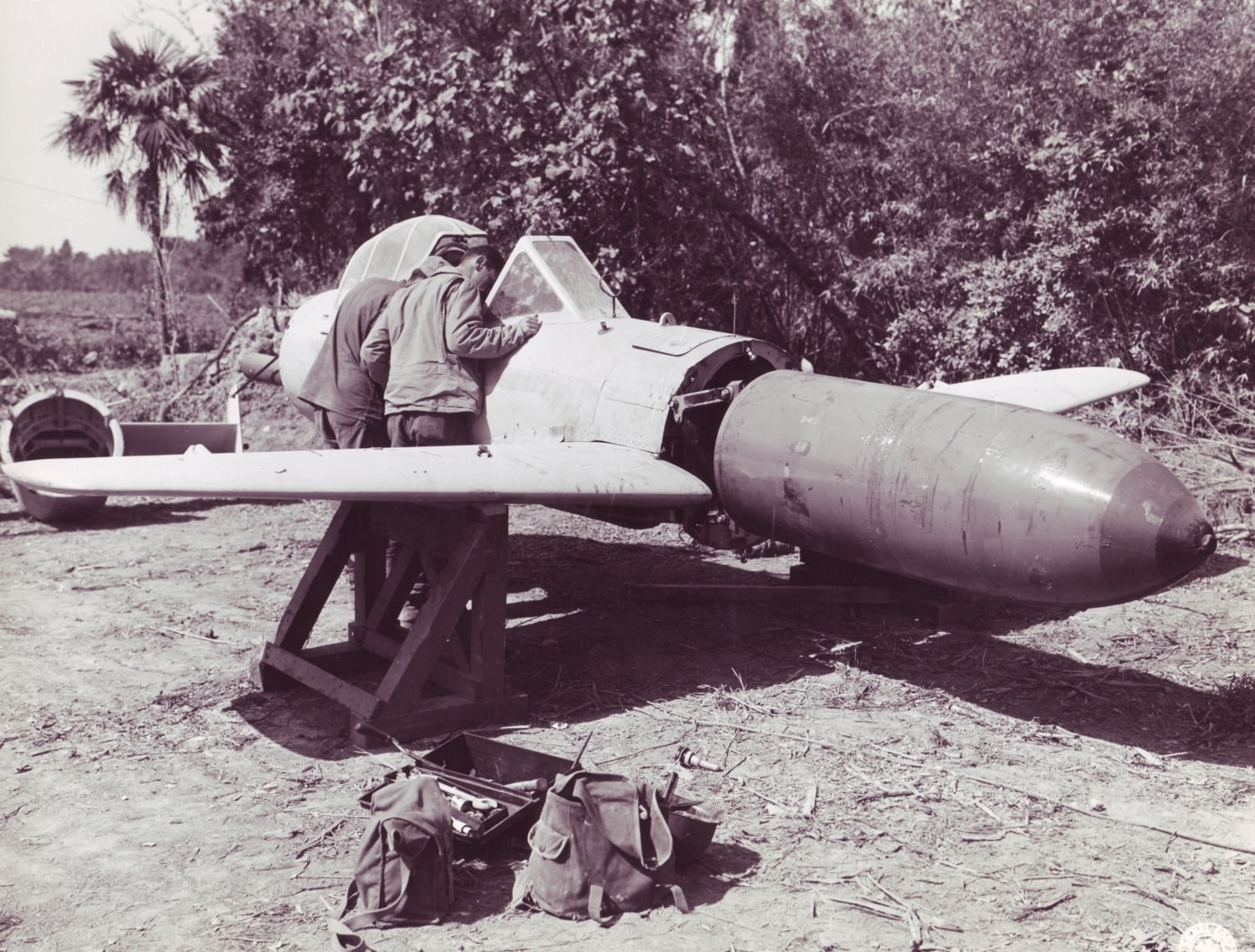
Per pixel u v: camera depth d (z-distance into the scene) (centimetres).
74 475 382
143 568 744
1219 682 489
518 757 371
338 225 1666
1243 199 957
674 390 482
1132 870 320
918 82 1173
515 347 538
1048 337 1041
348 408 582
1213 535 364
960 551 398
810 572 620
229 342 1323
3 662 534
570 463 454
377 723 425
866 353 1223
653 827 303
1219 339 1010
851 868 321
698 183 1153
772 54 1253
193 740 436
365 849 293
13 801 374
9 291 4844
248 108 1780
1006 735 429
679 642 561
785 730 436
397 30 1153
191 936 284
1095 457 376
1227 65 928
